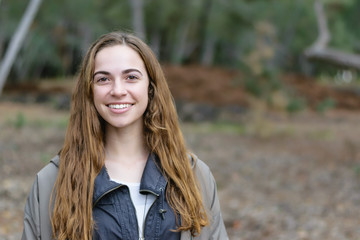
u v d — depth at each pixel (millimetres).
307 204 7375
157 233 1765
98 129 1872
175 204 1808
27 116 17141
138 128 1937
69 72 33969
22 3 24531
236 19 33062
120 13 31609
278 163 10922
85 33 31875
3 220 5469
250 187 8625
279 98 16109
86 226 1721
